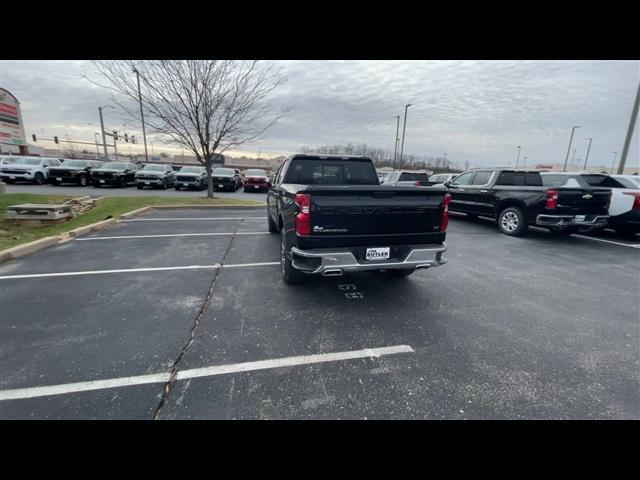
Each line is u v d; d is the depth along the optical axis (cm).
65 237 675
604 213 755
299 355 282
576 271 548
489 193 882
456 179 1034
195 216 1008
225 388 238
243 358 275
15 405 216
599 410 225
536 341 315
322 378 252
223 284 443
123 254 576
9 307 360
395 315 364
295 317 352
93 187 1931
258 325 332
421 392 239
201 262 539
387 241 362
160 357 273
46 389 231
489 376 260
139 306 369
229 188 1980
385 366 270
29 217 807
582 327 347
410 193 359
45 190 1652
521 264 583
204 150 1259
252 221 934
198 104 1155
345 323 342
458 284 470
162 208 1118
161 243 661
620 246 758
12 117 3531
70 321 331
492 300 414
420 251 365
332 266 341
